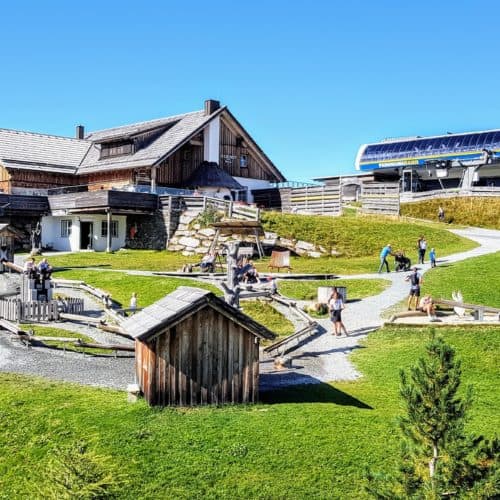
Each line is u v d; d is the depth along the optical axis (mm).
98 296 28578
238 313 14617
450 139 68250
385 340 21625
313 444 12695
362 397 15781
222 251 38062
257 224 36562
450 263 35188
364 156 74125
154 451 12195
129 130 64000
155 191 47281
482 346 20484
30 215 48125
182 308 14047
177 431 12992
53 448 12305
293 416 14016
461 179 67625
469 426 13977
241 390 14898
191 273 32312
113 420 13422
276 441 12750
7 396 14883
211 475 11578
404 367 18359
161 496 10977
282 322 24688
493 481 8383
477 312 23625
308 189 53250
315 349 20875
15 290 29844
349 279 31641
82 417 13594
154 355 14086
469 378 18031
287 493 11219
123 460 11836
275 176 61719
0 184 53812
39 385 15898
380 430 13422
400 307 26312
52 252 46656
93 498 8914
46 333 21797
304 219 44469
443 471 8789
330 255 40500
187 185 53812
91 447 12203
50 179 55125
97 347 18719
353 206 62281
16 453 12539
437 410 8891
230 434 12953
